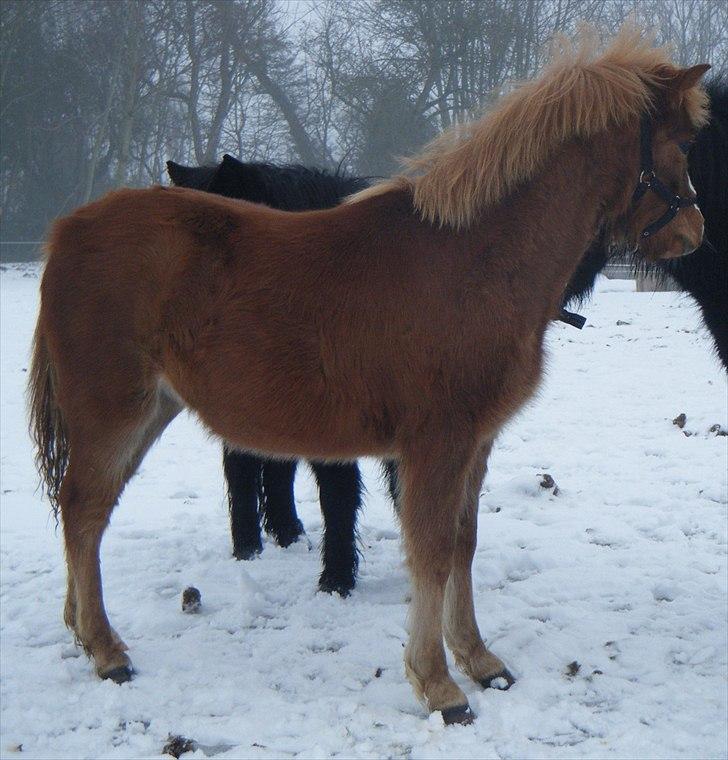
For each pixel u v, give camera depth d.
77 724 3.15
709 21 28.77
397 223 3.25
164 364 3.39
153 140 40.47
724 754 2.81
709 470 5.84
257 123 33.03
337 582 4.21
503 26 23.56
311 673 3.48
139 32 31.70
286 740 2.98
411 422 3.12
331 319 3.18
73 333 3.41
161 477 6.32
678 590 4.05
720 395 7.83
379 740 2.96
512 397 3.16
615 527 4.92
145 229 3.36
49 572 4.59
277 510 4.85
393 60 25.78
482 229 3.17
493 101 3.47
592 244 3.63
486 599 4.05
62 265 3.46
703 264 3.96
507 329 3.11
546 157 3.20
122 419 3.41
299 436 3.29
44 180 36.53
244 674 3.46
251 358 3.23
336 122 29.81
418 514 3.11
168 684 3.39
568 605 3.97
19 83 34.03
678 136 3.29
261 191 4.43
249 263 3.28
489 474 6.05
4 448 7.03
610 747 2.88
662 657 3.46
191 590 4.07
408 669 3.14
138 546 4.93
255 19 32.50
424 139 25.78
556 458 6.33
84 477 3.47
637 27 3.46
